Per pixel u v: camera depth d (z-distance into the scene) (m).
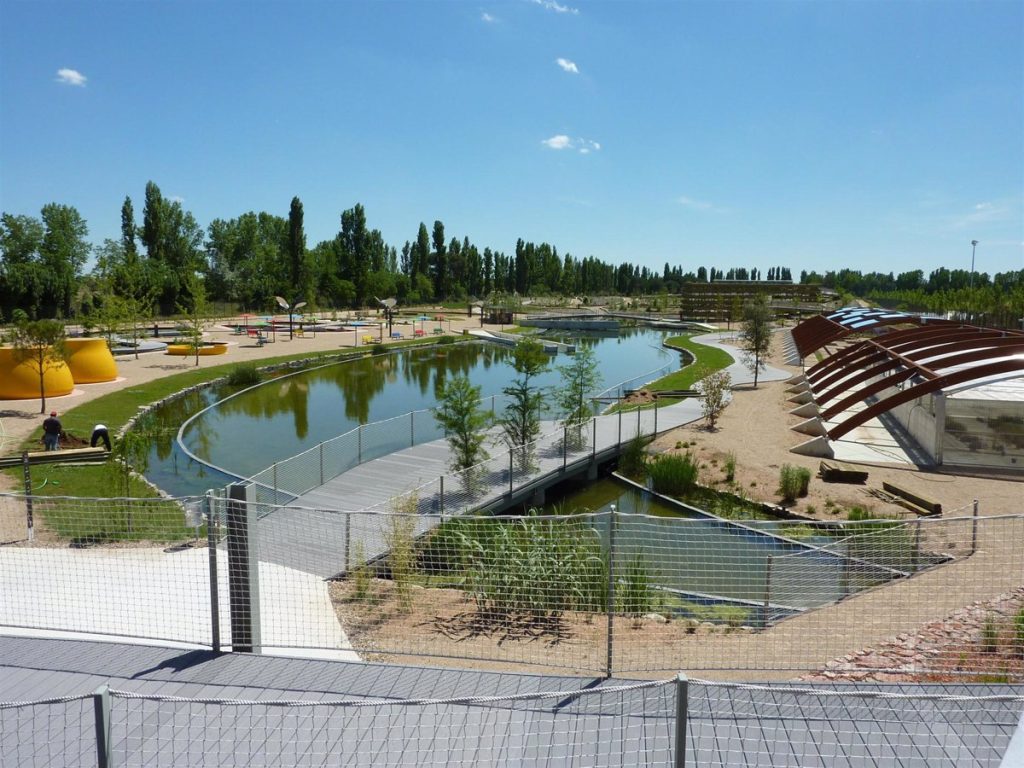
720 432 23.09
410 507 12.30
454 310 110.88
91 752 4.82
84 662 6.25
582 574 9.34
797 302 98.12
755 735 5.04
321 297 103.69
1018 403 18.92
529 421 19.30
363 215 105.38
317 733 5.09
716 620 8.73
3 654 6.42
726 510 16.55
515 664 7.04
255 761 4.75
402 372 43.72
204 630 7.24
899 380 22.39
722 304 90.81
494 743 4.97
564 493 18.28
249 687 5.82
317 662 6.28
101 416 24.62
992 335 27.17
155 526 11.63
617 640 7.80
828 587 10.07
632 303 122.81
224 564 9.51
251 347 51.03
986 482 17.77
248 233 101.75
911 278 160.88
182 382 33.78
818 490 17.23
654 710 5.40
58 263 90.75
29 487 12.31
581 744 4.96
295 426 27.22
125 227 94.25
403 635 7.85
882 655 7.17
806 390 29.75
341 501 14.91
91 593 8.45
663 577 10.59
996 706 5.42
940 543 11.56
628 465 19.77
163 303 80.00
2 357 26.55
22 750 4.85
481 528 10.75
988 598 8.81
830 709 5.41
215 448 23.23
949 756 4.79
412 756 4.82
